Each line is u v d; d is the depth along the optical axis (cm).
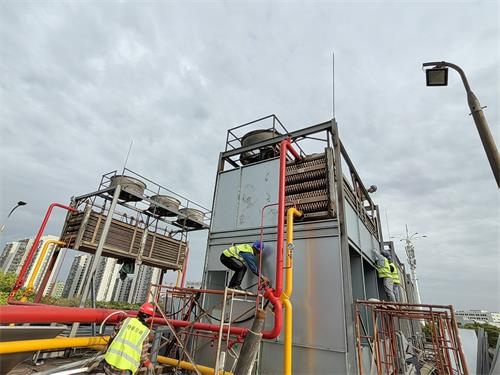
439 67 619
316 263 699
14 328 441
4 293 1662
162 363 704
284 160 689
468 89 578
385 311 697
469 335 1839
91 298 952
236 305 741
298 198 812
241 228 891
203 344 730
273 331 536
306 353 616
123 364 430
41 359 802
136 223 1309
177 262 1527
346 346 579
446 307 564
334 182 770
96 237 1121
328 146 830
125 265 1321
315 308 651
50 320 527
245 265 767
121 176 1273
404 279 1969
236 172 1007
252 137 1075
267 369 645
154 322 712
